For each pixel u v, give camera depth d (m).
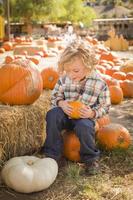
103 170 3.42
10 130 3.35
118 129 3.79
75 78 3.44
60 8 26.42
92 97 3.48
